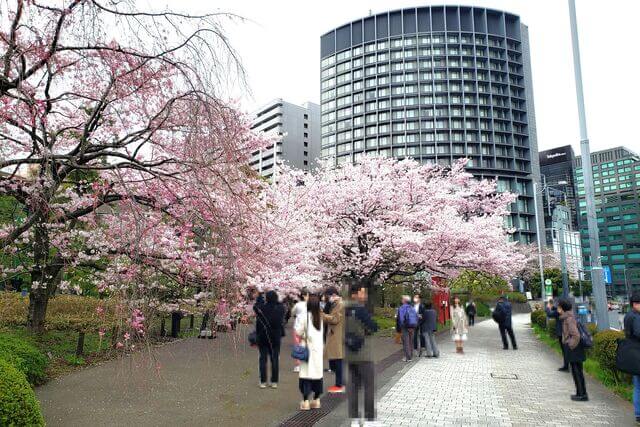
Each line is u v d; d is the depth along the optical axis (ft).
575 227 301.84
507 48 259.39
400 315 36.32
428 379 27.89
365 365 17.24
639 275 352.08
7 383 13.69
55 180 20.89
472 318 77.61
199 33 17.65
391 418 18.83
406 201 54.54
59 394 21.38
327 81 288.30
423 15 263.70
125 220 19.48
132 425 17.15
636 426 17.95
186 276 21.76
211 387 23.41
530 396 23.21
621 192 373.61
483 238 53.36
